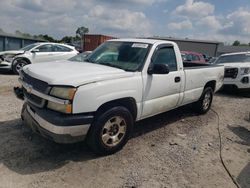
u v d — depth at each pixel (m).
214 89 6.88
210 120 6.31
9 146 4.07
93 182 3.35
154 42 4.82
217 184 3.54
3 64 11.80
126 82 4.04
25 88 4.05
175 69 5.18
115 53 4.83
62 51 13.17
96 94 3.62
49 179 3.32
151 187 3.34
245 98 9.52
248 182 3.66
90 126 3.72
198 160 4.16
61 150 4.09
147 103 4.50
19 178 3.29
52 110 3.57
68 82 3.46
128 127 4.21
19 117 5.38
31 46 12.52
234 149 4.71
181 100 5.46
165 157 4.17
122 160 3.96
